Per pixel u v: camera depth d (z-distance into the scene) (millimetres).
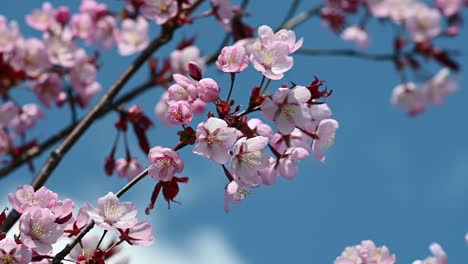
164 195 3289
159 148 3189
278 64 3188
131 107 5797
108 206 3311
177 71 6523
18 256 3154
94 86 7125
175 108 3137
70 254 3420
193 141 3168
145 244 3299
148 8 5781
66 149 5223
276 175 3592
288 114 3182
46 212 3213
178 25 5848
